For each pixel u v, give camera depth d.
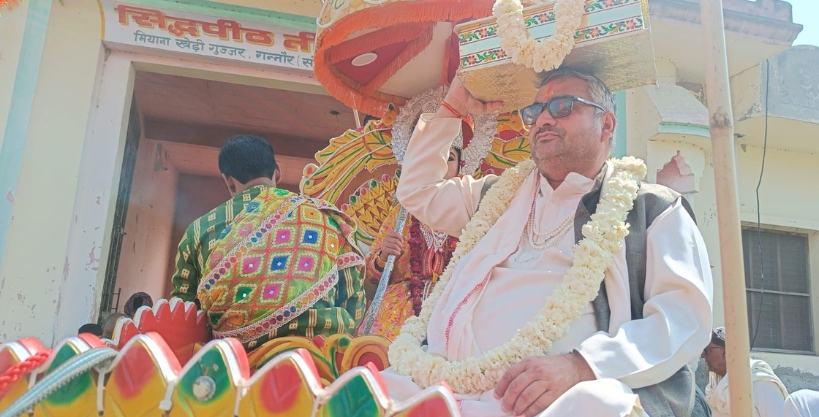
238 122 7.65
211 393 1.44
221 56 5.19
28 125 4.74
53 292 4.59
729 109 1.79
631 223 2.09
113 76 5.11
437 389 1.37
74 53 4.97
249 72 5.34
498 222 2.32
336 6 3.33
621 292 1.98
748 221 6.16
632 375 1.75
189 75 5.41
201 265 2.76
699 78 5.92
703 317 1.88
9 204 4.58
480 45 2.31
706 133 5.17
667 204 2.12
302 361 1.45
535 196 2.34
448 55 3.73
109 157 4.96
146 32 5.10
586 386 1.59
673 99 5.32
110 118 5.04
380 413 1.37
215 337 2.70
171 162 8.89
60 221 4.69
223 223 2.77
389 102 4.14
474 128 3.84
